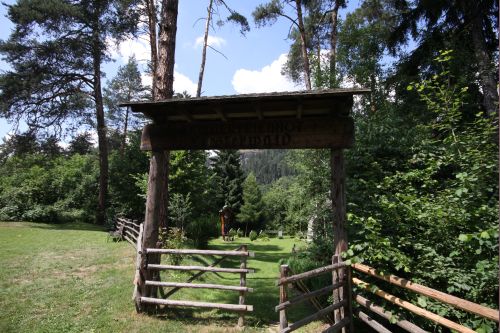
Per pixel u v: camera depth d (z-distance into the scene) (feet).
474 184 14.84
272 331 17.15
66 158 96.63
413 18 38.34
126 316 17.95
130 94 136.46
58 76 69.26
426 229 16.07
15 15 61.82
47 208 74.38
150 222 19.29
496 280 12.81
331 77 34.19
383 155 24.03
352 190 21.53
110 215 65.98
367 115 29.86
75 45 67.21
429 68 35.78
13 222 68.90
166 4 30.81
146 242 19.12
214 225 73.92
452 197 15.21
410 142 23.26
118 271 27.12
